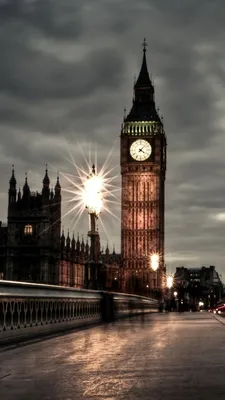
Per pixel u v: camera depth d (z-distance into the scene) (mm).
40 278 153625
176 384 13047
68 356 18953
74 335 29766
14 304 23609
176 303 171875
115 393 11984
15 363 17031
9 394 11891
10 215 155875
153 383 13211
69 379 13875
